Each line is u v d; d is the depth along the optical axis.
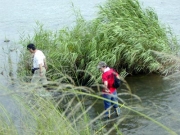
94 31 12.63
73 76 11.77
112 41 12.09
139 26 12.67
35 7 26.03
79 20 13.13
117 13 13.02
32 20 22.27
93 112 9.95
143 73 12.42
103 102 10.20
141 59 12.18
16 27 20.95
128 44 12.17
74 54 11.76
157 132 8.35
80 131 4.82
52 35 14.27
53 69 11.30
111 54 11.75
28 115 4.63
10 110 5.45
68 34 12.75
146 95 10.96
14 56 14.73
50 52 12.23
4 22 22.42
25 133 4.44
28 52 12.60
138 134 8.50
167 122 8.59
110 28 12.27
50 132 4.32
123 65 12.38
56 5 25.94
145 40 12.20
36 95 4.67
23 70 11.14
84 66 12.05
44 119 4.48
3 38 18.58
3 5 27.64
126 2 13.30
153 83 11.66
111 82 9.05
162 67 11.73
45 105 4.64
